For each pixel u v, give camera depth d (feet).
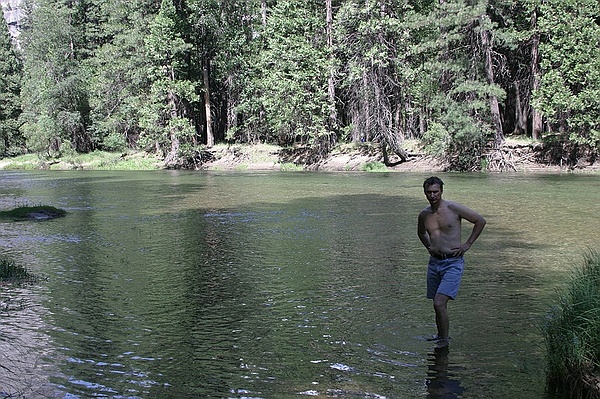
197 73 176.24
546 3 117.29
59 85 183.32
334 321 23.71
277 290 28.96
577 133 116.78
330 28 147.13
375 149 144.15
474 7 116.78
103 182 111.75
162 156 172.65
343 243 41.81
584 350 16.49
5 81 226.79
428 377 18.02
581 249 37.73
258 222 53.42
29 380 18.33
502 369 18.47
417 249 38.96
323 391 17.24
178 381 18.19
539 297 26.55
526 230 45.55
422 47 123.24
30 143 182.50
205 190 88.94
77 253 39.88
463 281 29.81
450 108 118.93
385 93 139.74
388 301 26.45
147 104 165.27
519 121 137.28
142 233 48.37
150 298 27.89
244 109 163.22
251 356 20.15
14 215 59.11
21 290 29.53
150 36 156.76
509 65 136.98
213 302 26.99
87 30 203.10
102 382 18.16
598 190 76.69
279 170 145.59
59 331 23.00
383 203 66.74
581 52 110.52
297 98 143.33
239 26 168.04
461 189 80.43
